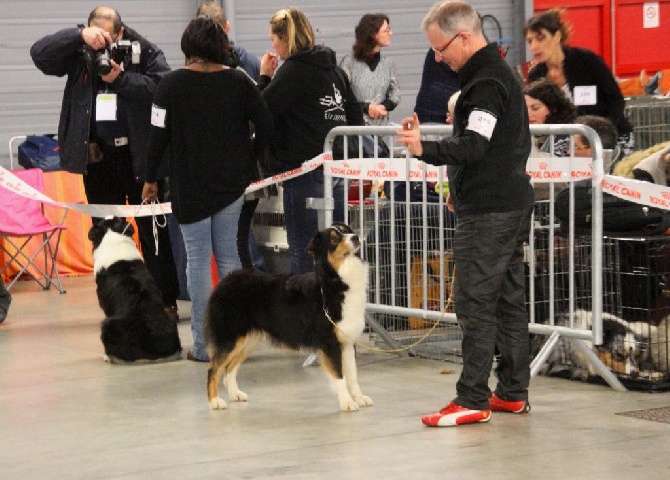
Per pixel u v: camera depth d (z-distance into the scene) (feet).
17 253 36.01
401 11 48.08
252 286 20.43
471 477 15.26
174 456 16.98
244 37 45.62
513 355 18.89
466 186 17.90
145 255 29.99
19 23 41.24
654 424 17.99
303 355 25.27
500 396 19.08
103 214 28.25
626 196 19.98
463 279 18.12
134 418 19.70
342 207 25.90
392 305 24.32
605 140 23.36
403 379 22.39
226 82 23.56
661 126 31.48
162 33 43.93
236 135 23.89
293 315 19.89
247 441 17.76
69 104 28.99
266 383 22.43
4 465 16.84
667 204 19.81
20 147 39.58
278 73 25.11
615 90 26.86
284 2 46.03
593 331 20.33
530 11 50.83
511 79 17.58
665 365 20.61
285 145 25.55
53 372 24.00
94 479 15.89
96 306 32.96
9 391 22.21
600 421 18.30
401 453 16.67
